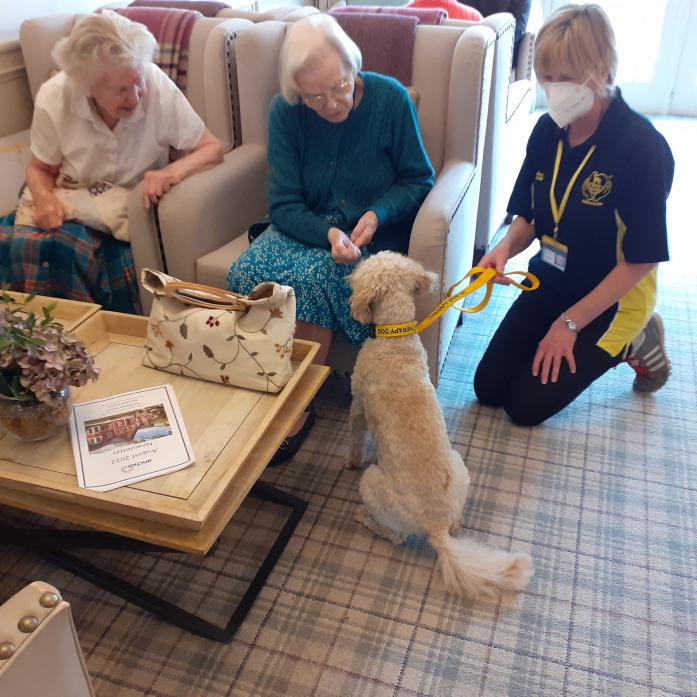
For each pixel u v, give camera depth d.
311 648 1.35
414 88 2.05
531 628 1.37
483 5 3.01
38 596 0.74
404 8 2.35
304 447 1.85
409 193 1.79
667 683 1.27
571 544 1.56
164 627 1.39
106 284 1.96
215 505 1.10
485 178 2.39
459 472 1.43
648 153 1.50
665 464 1.78
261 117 2.10
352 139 1.75
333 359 1.90
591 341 1.77
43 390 1.13
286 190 1.80
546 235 1.79
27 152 2.20
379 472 1.46
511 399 1.88
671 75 4.16
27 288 1.93
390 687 1.27
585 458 1.80
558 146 1.65
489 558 1.36
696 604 1.42
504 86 2.29
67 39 1.69
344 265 1.71
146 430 1.25
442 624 1.38
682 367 2.14
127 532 1.10
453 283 1.85
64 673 0.78
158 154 2.00
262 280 1.72
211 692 1.27
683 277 2.62
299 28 1.58
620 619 1.39
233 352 1.34
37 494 1.17
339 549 1.55
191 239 1.84
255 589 1.44
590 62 1.40
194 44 2.16
